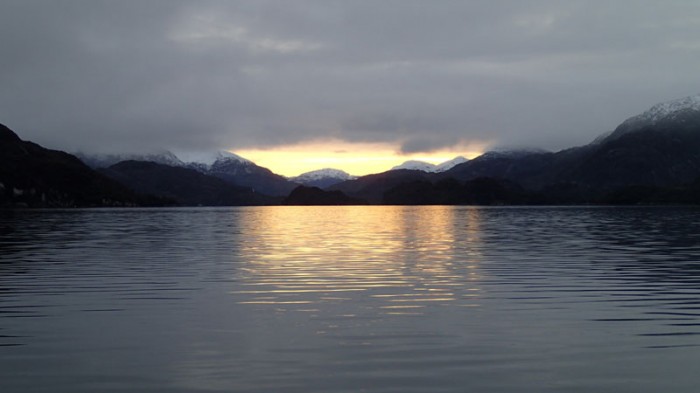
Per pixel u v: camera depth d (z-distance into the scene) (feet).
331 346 45.01
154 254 110.32
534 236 164.66
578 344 45.50
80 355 42.73
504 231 191.83
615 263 94.07
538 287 70.95
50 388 36.29
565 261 97.25
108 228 213.25
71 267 89.30
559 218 320.91
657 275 80.33
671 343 45.80
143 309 58.13
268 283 74.13
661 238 153.48
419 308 58.75
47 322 52.49
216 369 39.65
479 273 82.84
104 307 59.11
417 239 153.99
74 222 267.80
